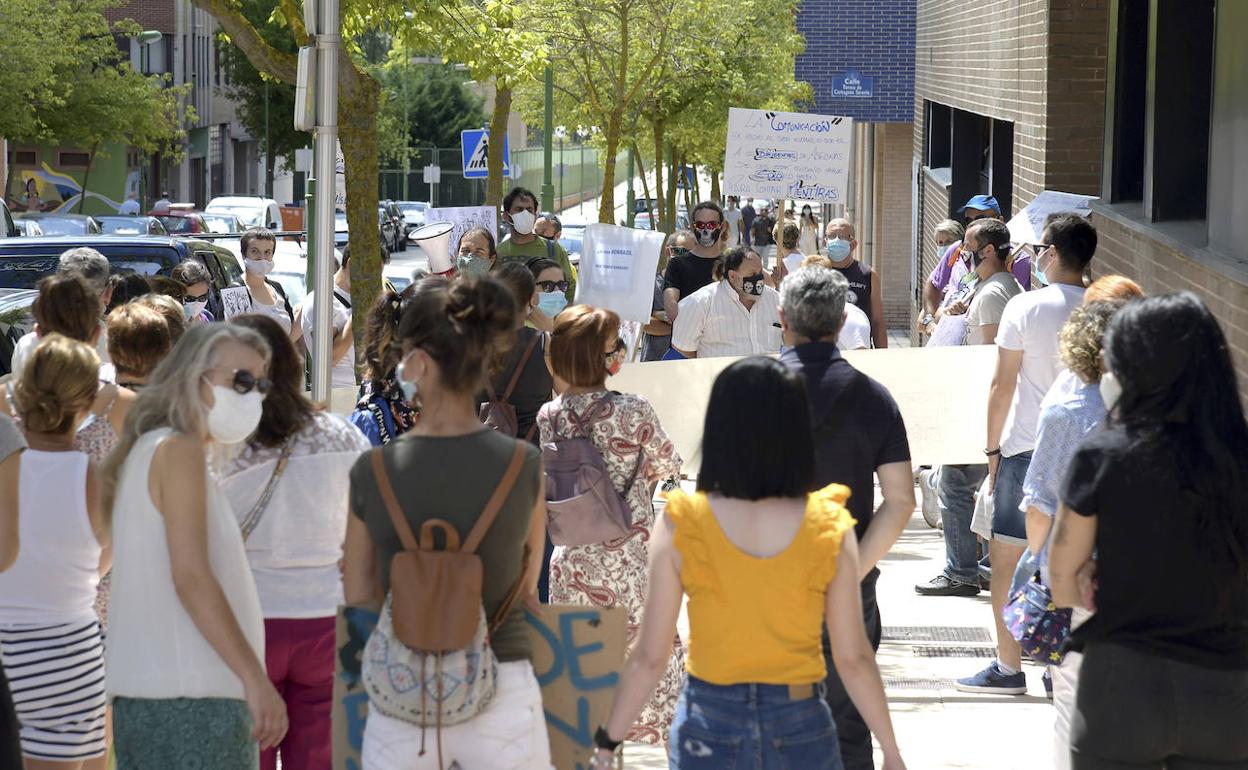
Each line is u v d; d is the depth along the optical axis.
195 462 6.43
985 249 14.14
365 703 6.20
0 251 21.25
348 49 19.55
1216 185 12.59
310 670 7.46
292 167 99.25
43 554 7.35
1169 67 14.95
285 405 7.35
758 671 5.89
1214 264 11.95
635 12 38.09
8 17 65.69
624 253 15.95
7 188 84.56
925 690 10.98
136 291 14.84
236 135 116.94
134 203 82.00
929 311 19.61
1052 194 18.30
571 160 121.75
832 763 5.95
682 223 66.38
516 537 6.04
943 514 13.94
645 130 52.12
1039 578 8.20
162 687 6.46
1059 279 10.32
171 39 98.38
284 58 17.47
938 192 33.84
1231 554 5.98
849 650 5.97
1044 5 19.50
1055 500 7.93
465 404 6.07
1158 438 6.00
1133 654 6.04
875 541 7.52
